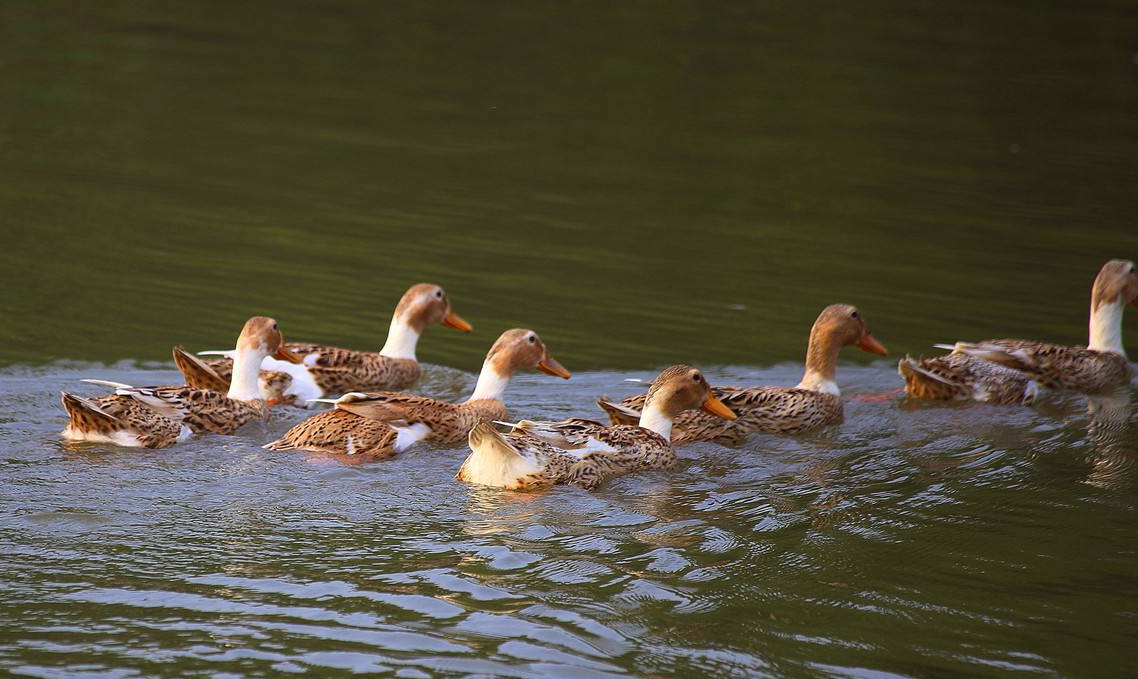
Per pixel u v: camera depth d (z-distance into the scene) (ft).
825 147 97.25
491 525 35.78
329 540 34.17
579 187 85.81
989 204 84.28
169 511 35.83
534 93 109.70
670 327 60.70
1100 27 135.44
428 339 59.52
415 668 27.30
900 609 31.48
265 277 65.62
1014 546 35.94
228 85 106.73
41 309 58.44
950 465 43.52
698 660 28.30
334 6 136.67
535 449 39.83
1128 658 29.32
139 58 113.19
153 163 85.71
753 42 128.36
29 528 34.09
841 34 131.75
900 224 79.71
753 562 33.91
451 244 72.90
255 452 41.81
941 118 105.70
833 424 48.67
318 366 50.88
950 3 144.46
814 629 30.17
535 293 65.21
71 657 27.32
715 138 99.04
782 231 77.87
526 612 30.09
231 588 30.86
